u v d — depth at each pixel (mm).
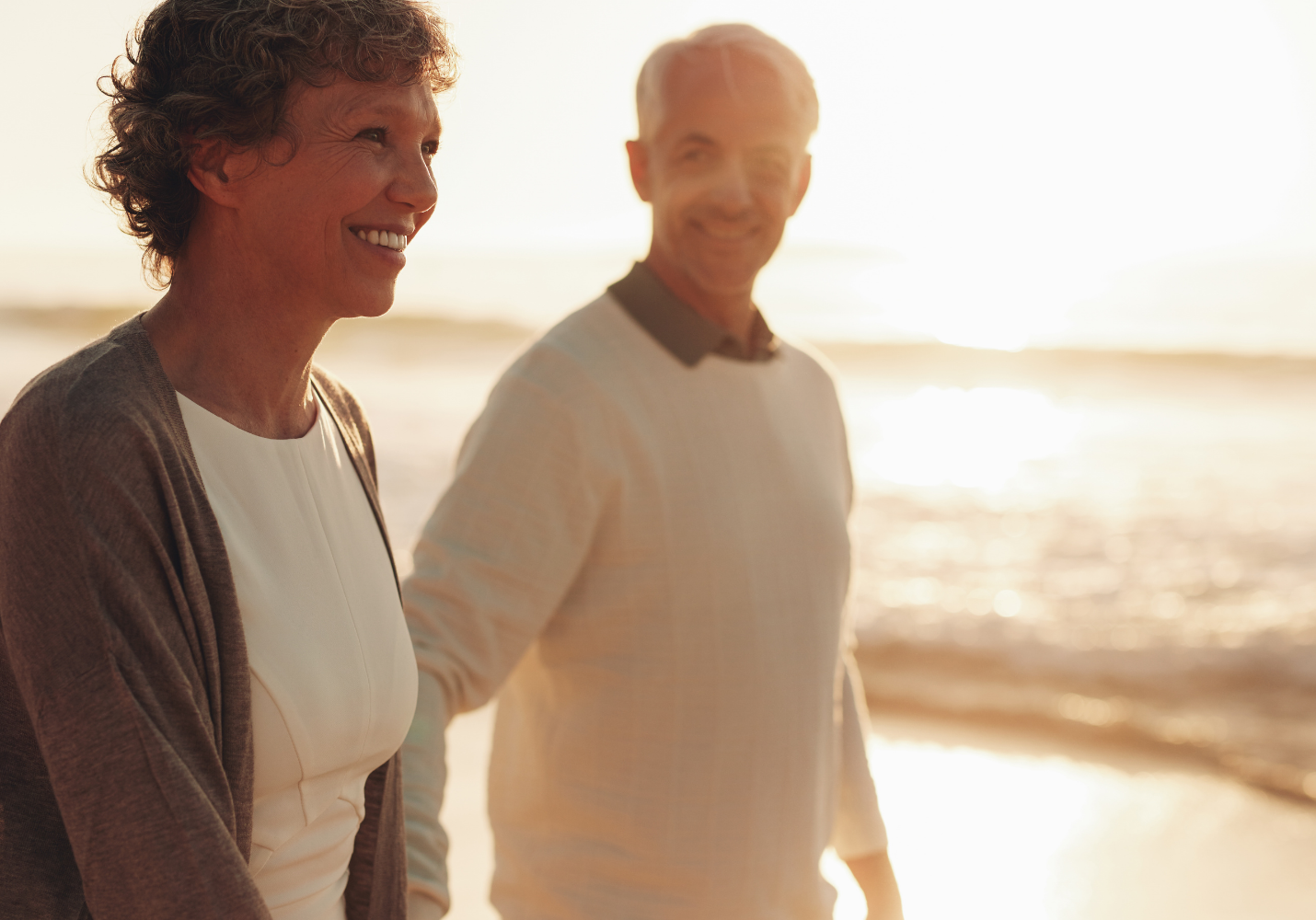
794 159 1824
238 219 968
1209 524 10453
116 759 826
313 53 929
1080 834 4418
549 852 1734
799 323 33406
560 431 1663
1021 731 5598
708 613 1704
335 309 1009
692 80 1766
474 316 27359
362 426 1250
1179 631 7180
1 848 885
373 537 1158
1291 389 20469
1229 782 5000
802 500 1821
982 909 3805
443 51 1047
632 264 1841
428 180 1017
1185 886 3979
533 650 1780
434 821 1494
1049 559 9203
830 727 1850
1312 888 3977
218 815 869
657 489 1704
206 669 900
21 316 27875
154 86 944
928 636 7055
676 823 1678
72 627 829
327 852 1073
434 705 1557
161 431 898
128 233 1000
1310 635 7051
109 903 833
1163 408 18859
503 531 1646
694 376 1771
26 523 835
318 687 1001
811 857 1787
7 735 901
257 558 979
